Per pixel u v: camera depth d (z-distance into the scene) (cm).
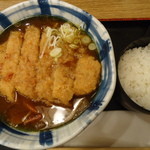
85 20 37
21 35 40
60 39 39
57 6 38
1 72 38
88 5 45
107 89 33
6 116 37
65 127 35
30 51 38
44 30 40
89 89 35
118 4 45
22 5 38
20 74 37
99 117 41
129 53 41
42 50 38
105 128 40
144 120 41
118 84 38
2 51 39
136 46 42
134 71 40
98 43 37
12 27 40
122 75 41
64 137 31
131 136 40
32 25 40
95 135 40
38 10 39
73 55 39
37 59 38
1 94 37
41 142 32
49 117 36
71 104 36
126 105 39
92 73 36
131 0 45
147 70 40
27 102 37
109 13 44
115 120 41
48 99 36
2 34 40
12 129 35
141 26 44
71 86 36
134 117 41
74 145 40
